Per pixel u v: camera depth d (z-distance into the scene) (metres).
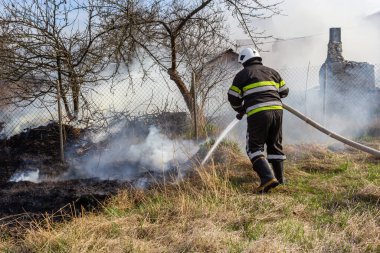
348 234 4.05
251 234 4.08
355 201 4.92
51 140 8.88
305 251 3.69
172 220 4.48
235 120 5.95
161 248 3.81
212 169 5.99
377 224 4.25
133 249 3.79
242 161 6.62
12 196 5.71
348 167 6.52
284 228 4.15
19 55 9.12
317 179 5.95
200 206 4.74
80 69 9.45
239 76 5.61
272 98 5.52
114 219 4.56
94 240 3.99
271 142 5.72
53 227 4.57
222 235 3.98
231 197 5.04
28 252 3.94
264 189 5.31
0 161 8.12
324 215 4.59
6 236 4.39
